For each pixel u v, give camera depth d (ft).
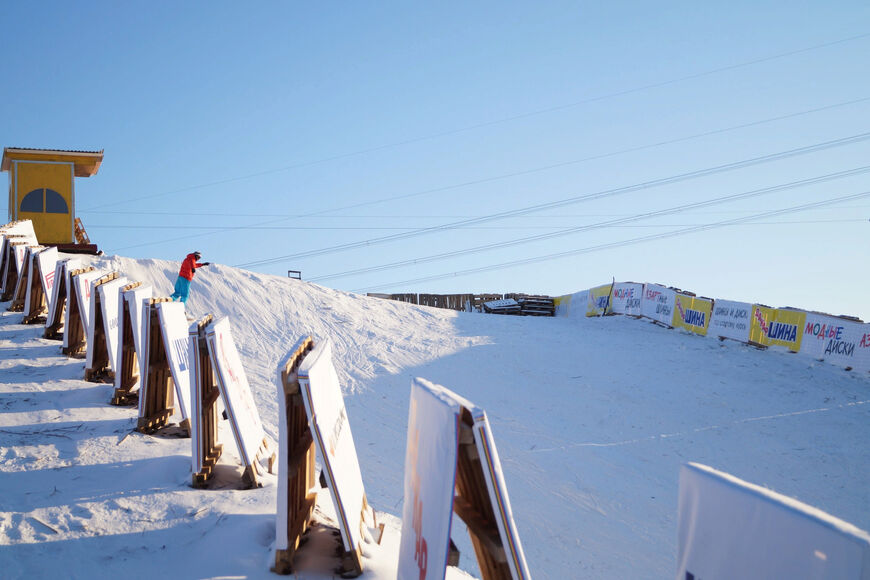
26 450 23.56
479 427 10.59
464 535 32.04
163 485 21.26
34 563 16.08
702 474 9.14
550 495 38.86
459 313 92.73
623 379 64.03
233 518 18.79
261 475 22.59
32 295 44.60
